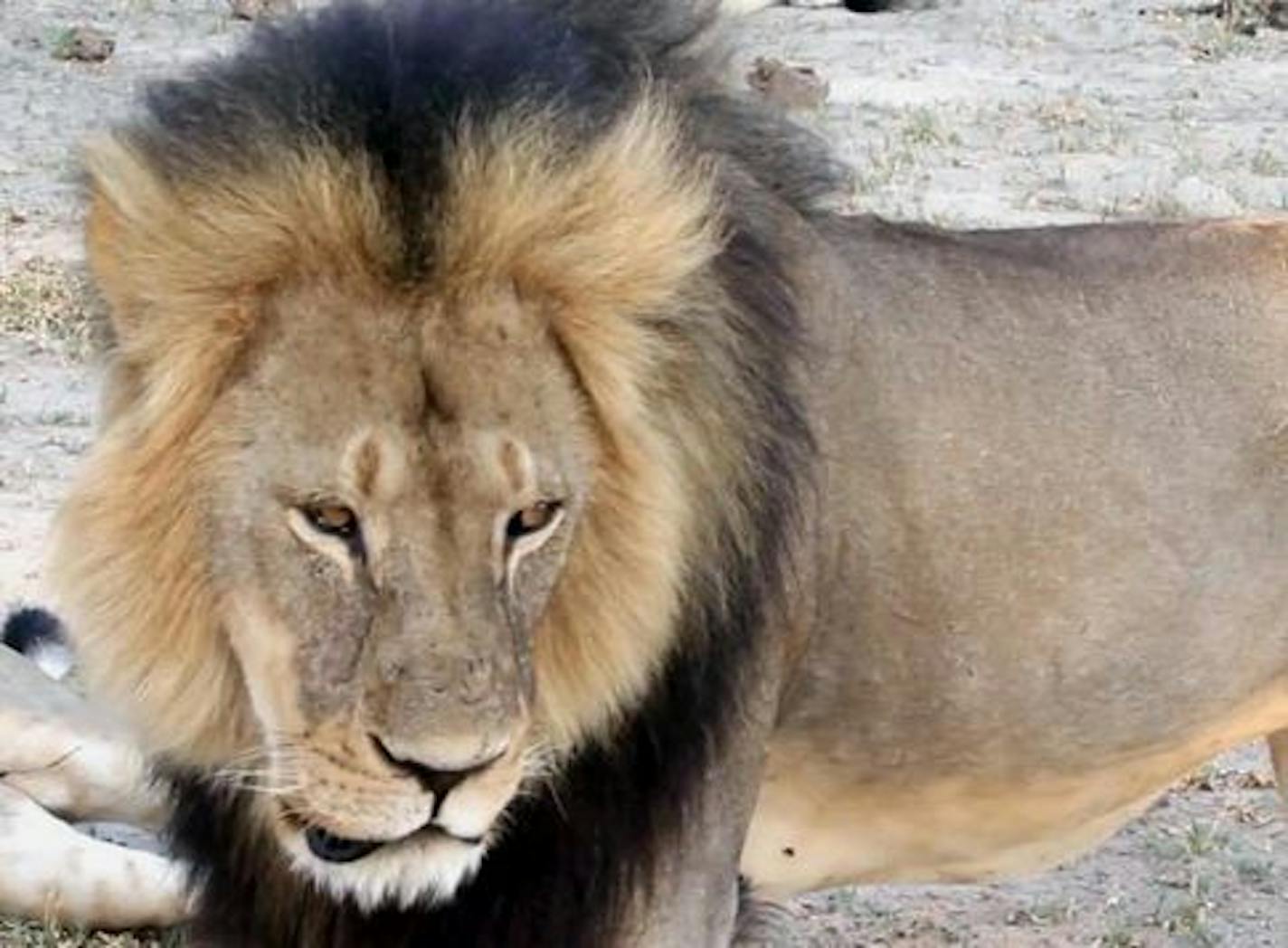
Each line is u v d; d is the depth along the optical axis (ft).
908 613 27.94
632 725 25.29
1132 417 28.86
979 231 30.73
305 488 22.57
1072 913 36.83
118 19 103.04
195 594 23.30
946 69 98.17
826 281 27.66
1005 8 111.65
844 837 29.27
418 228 22.82
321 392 22.71
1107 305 29.37
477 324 22.94
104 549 23.49
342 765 22.45
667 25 26.09
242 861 25.93
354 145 22.86
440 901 24.84
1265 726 30.81
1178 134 87.66
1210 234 30.53
